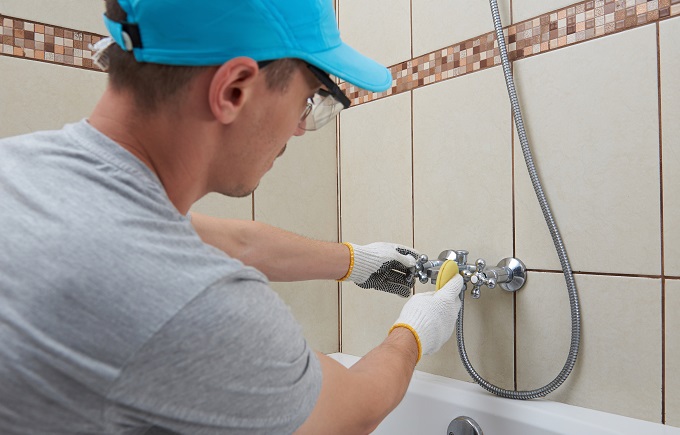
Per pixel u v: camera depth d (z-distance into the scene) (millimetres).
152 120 538
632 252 914
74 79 1089
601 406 963
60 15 1069
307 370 563
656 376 891
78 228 451
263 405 510
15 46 1013
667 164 869
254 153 600
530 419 982
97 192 482
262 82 559
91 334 435
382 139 1362
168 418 474
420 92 1259
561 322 1011
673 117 860
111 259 446
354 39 1448
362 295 1435
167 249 475
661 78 872
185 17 509
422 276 1114
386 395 691
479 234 1142
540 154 1033
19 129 1020
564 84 994
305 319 1436
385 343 835
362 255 1045
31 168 496
